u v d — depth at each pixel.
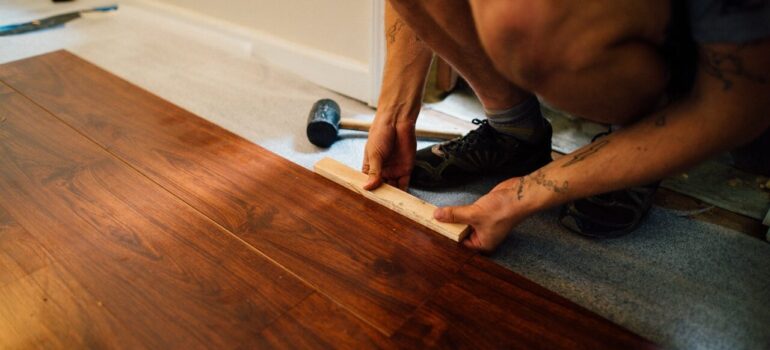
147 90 1.69
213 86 1.73
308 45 1.77
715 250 1.00
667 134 0.71
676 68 0.80
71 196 1.12
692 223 1.07
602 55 0.66
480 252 0.97
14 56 1.97
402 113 1.14
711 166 1.26
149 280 0.89
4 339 0.79
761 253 0.99
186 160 1.26
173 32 2.21
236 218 1.05
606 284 0.92
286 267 0.92
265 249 0.97
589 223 1.02
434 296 0.86
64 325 0.81
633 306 0.87
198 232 1.01
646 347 0.78
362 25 1.55
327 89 1.74
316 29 1.70
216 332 0.80
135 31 2.23
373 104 1.62
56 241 0.98
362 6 1.52
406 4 0.85
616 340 0.79
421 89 1.13
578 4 0.62
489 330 0.80
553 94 0.76
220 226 1.03
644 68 0.69
